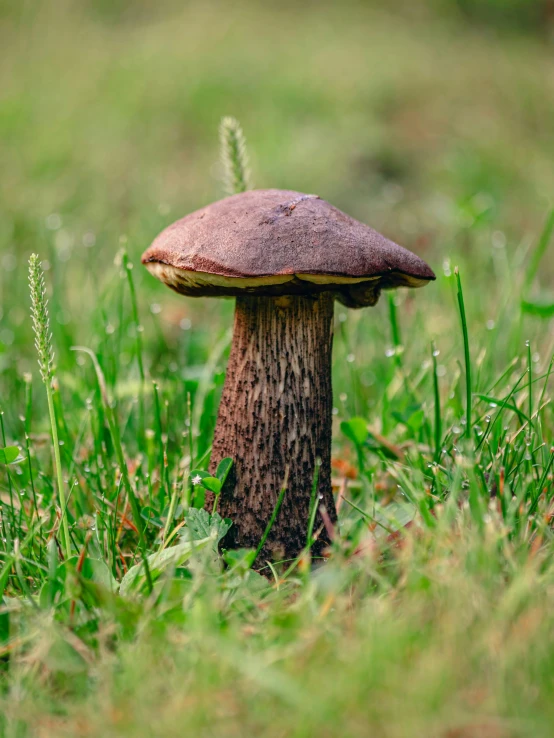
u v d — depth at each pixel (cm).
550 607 55
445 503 61
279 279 59
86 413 70
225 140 68
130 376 76
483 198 106
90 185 142
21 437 72
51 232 110
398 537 61
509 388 70
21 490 68
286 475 62
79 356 78
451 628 54
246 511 62
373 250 60
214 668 54
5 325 83
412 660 54
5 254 101
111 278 82
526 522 60
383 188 139
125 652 55
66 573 59
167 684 54
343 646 55
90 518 66
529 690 53
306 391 62
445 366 76
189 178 147
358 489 69
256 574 59
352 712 53
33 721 54
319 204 61
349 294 63
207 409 71
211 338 82
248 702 53
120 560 64
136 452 71
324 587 57
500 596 56
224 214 61
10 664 57
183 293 63
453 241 105
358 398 75
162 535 62
